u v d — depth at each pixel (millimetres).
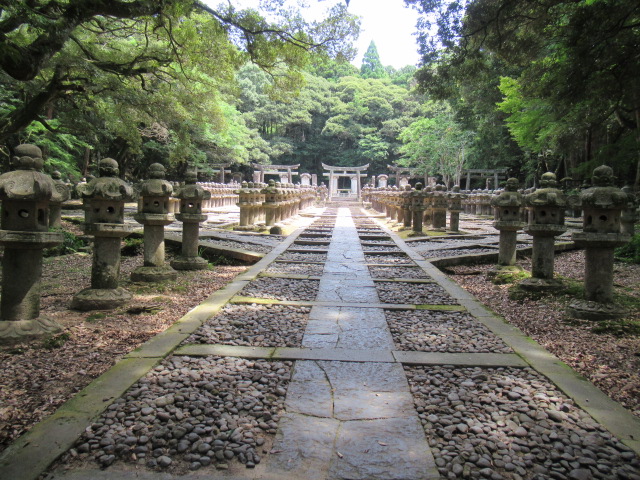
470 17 11289
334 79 64250
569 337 5102
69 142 20859
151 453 2705
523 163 34219
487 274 8836
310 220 22078
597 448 2803
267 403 3314
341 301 6516
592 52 10000
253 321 5375
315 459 2660
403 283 7891
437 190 17094
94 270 6160
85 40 13531
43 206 4660
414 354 4359
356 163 56094
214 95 16344
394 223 20281
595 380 3939
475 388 3639
